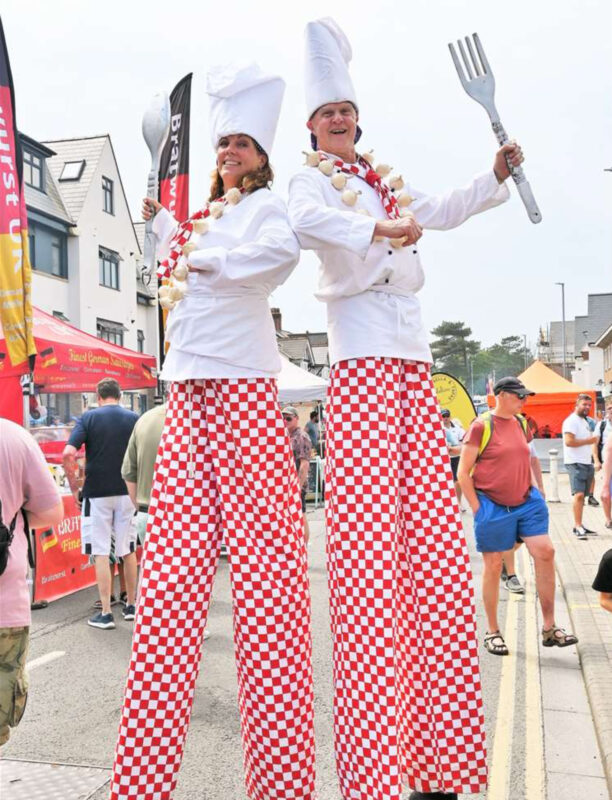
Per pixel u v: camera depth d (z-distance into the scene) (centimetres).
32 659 492
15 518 248
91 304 2470
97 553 582
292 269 220
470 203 246
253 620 214
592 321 6397
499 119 243
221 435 218
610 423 1043
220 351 214
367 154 243
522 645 511
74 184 2478
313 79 233
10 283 681
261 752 218
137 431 520
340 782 217
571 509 1339
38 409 1299
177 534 217
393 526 217
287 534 219
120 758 210
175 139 768
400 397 233
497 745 342
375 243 221
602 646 470
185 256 220
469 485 491
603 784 302
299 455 902
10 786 302
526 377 2400
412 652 235
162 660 212
